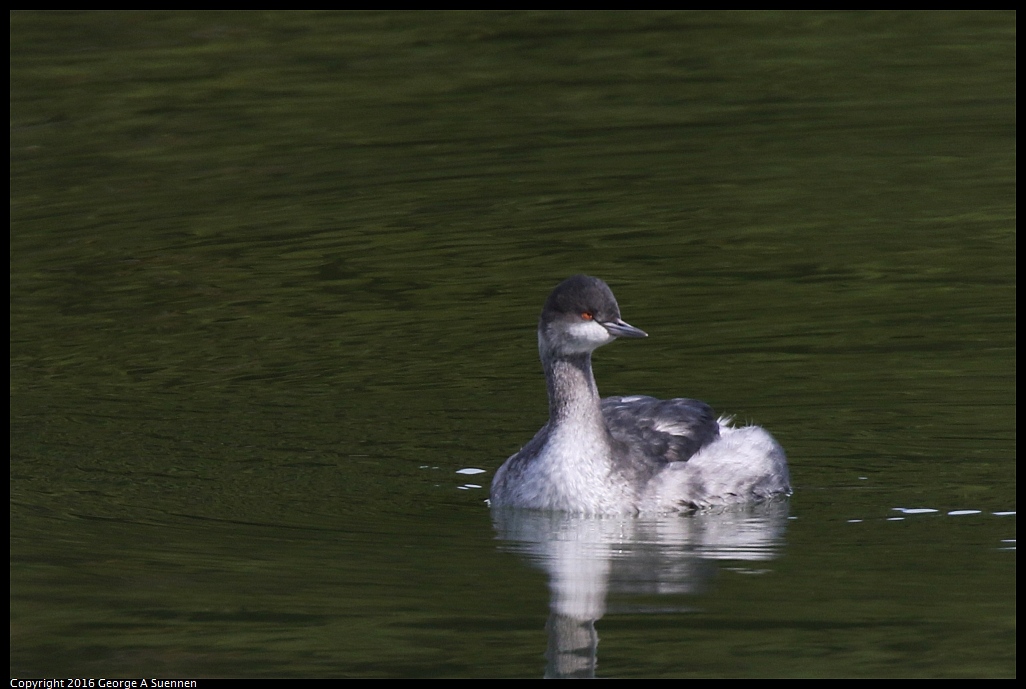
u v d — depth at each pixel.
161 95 26.47
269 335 17.77
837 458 14.27
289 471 14.21
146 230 21.27
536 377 16.52
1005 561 11.95
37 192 22.70
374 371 16.72
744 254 19.91
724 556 12.25
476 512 13.32
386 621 11.28
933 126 24.61
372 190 22.67
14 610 11.50
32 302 18.89
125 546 12.60
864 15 30.16
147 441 14.95
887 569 11.87
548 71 27.69
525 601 11.52
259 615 11.39
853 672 10.45
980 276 18.89
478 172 23.23
